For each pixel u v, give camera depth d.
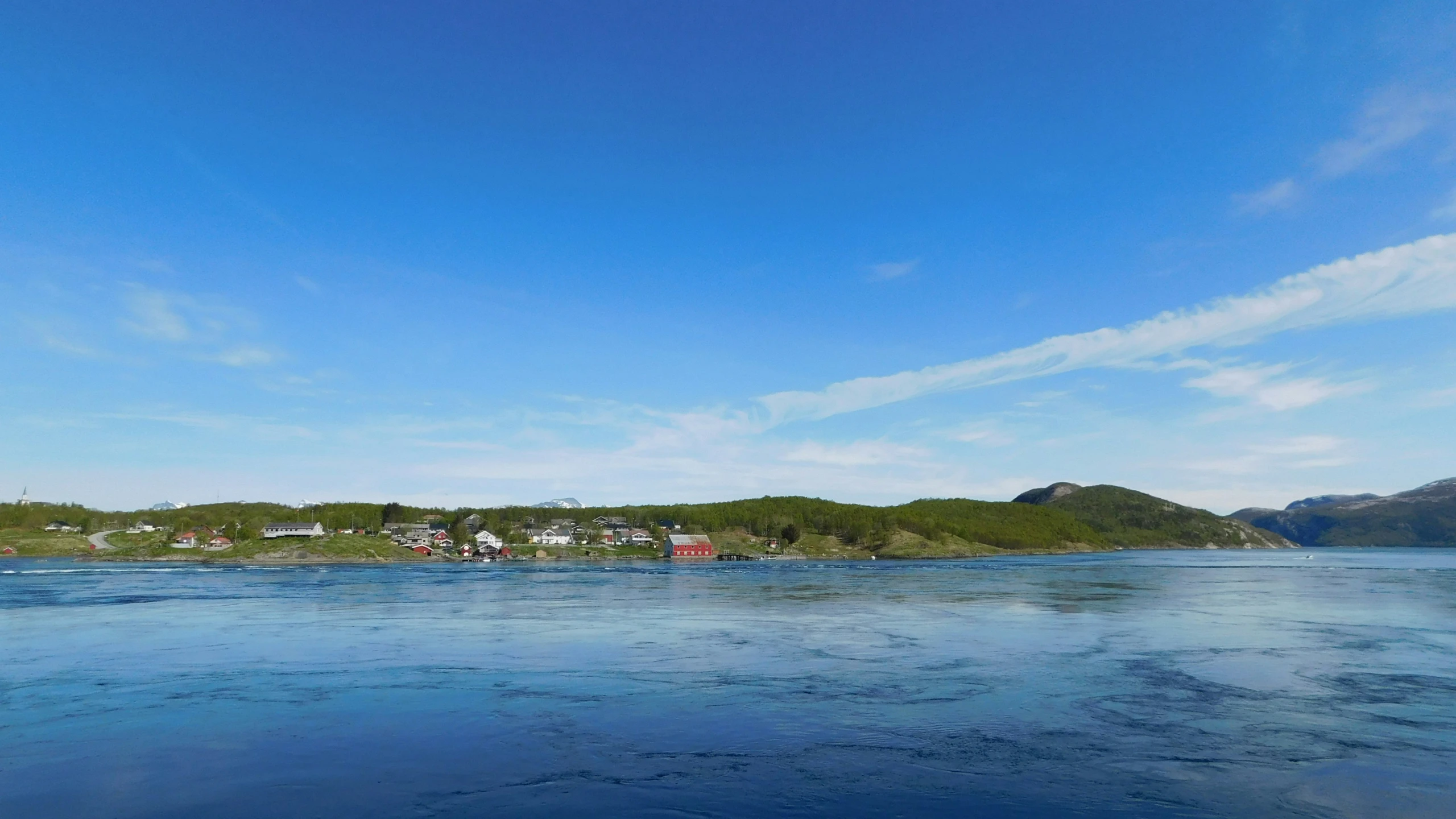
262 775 19.47
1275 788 18.56
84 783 18.89
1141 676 31.39
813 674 31.84
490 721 24.41
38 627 46.25
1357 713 25.28
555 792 18.31
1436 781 19.00
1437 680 30.53
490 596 72.06
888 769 19.95
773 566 157.88
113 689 28.70
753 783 18.92
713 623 49.66
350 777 19.28
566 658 35.72
